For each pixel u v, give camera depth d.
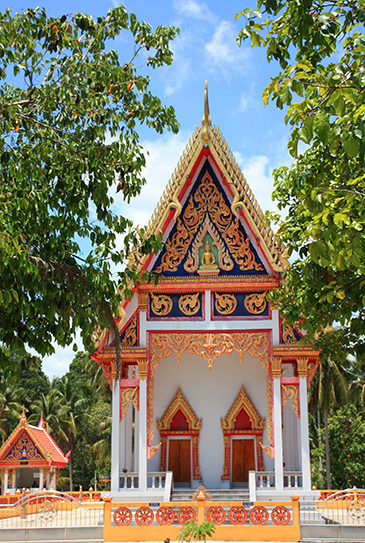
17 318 11.20
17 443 28.33
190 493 20.56
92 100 11.95
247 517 17.67
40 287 10.73
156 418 23.05
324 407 42.69
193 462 22.55
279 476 19.00
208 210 21.06
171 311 20.38
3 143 11.01
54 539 16.95
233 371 23.48
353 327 12.43
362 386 45.44
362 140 7.20
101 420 54.75
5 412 52.62
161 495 18.98
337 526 16.25
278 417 19.33
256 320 20.12
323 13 8.31
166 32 12.70
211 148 20.88
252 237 20.69
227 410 23.11
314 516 17.70
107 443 52.12
